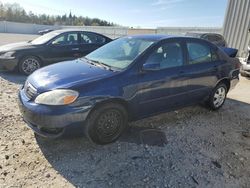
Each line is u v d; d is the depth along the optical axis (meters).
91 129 3.05
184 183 2.62
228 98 6.00
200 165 2.96
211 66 4.43
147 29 23.88
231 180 2.73
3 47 7.11
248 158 3.21
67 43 7.38
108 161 2.92
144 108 3.54
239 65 5.20
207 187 2.59
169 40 3.85
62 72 3.31
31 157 2.89
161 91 3.64
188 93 4.11
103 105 3.07
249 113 4.96
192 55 4.16
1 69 7.00
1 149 3.00
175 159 3.05
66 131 2.87
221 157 3.18
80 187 2.47
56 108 2.79
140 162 2.94
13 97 4.92
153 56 3.56
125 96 3.21
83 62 3.84
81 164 2.83
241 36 11.05
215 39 10.84
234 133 3.94
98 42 7.97
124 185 2.53
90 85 2.96
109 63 3.58
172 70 3.77
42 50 6.96
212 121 4.37
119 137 3.41
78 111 2.87
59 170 2.70
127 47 3.87
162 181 2.63
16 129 3.53
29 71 6.92
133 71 3.31
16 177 2.54
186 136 3.70
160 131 3.79
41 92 2.93
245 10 10.76
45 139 3.29
